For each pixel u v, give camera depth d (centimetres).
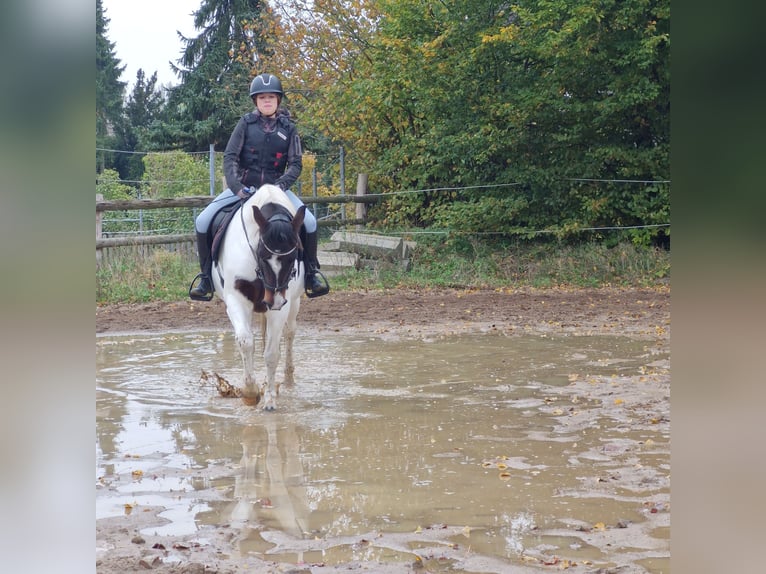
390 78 1970
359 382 818
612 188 1850
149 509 463
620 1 1806
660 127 1848
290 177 730
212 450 584
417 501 473
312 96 2727
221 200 755
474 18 1884
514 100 1841
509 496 479
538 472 524
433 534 421
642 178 1862
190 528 434
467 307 1393
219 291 737
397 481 511
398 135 2114
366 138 2155
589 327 1179
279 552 400
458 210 1894
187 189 2530
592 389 765
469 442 598
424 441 602
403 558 391
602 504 463
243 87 3303
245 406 717
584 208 1844
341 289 1623
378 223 2020
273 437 618
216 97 3284
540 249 1853
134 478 521
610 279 1720
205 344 1070
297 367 899
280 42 2775
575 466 535
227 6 3472
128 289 1496
